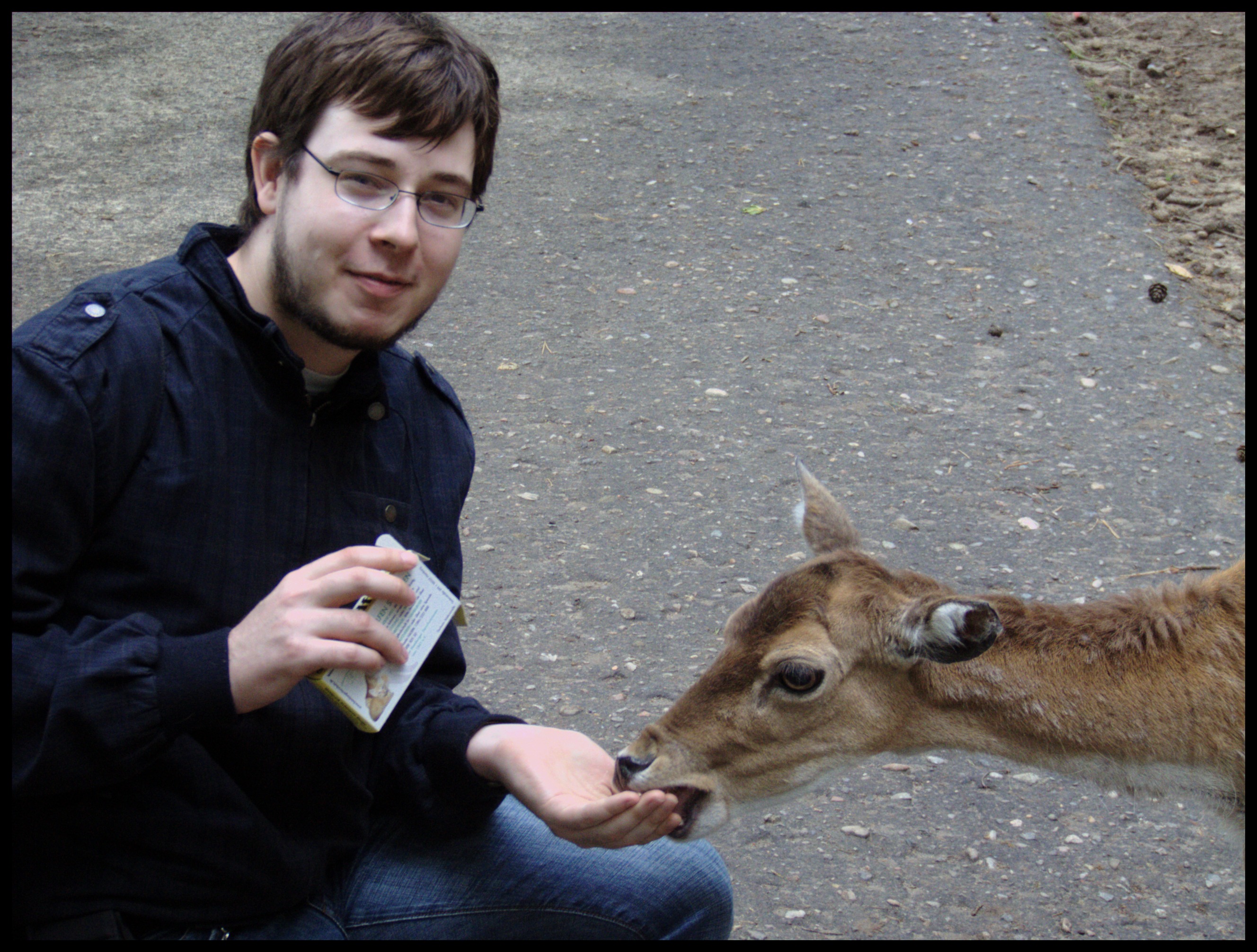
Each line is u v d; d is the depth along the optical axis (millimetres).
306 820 2123
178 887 1949
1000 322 6598
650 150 8289
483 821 2314
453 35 2117
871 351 6312
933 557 4836
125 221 7117
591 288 6805
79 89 8875
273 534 2066
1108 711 2986
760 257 7129
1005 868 3473
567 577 4668
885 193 7824
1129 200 7828
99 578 1944
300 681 2057
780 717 2902
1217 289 6980
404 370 2441
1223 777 3010
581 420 5676
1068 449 5609
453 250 2156
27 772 1768
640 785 2852
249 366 2053
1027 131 8602
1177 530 5070
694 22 10266
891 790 3768
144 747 1794
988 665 3006
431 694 2367
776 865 3443
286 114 2059
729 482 5273
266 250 2133
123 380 1907
